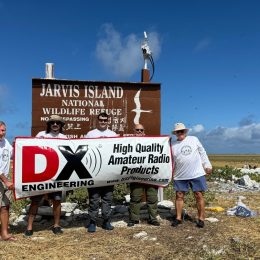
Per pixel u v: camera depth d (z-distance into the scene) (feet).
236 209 17.81
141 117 18.89
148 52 18.93
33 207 14.82
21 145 14.47
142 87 18.93
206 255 12.51
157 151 15.97
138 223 16.24
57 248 13.33
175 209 17.66
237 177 32.50
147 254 12.77
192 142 15.94
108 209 15.52
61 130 15.83
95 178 15.14
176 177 16.11
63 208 17.35
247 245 13.44
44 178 14.57
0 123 13.71
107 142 15.42
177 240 14.07
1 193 13.98
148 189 16.08
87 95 18.35
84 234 14.92
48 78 17.93
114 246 13.51
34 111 17.79
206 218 16.99
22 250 13.10
